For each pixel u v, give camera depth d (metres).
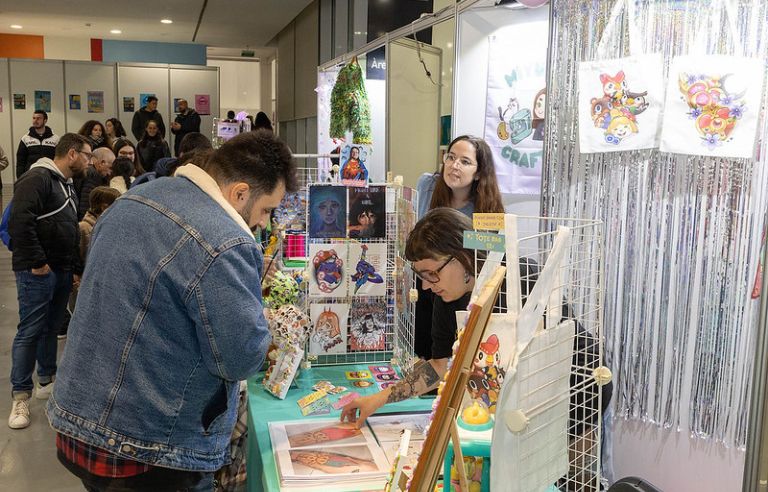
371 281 2.40
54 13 10.87
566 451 1.28
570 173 2.35
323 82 6.38
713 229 2.02
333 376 2.29
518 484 1.12
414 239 1.66
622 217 2.21
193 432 1.52
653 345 2.16
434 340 1.87
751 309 1.97
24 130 12.41
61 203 3.68
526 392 1.12
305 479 1.50
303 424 1.85
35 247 3.51
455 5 3.49
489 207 2.90
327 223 2.33
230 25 11.89
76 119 12.56
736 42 1.92
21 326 3.62
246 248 1.47
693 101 1.98
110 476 1.48
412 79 4.55
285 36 12.43
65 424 1.47
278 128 13.47
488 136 3.44
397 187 2.33
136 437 1.46
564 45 2.33
